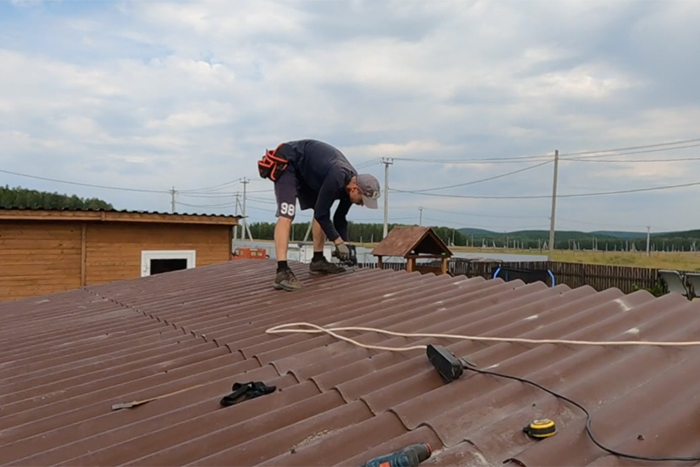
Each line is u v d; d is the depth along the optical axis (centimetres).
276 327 369
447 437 186
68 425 244
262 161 534
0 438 239
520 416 190
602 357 239
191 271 855
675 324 274
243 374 284
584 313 304
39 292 1122
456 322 334
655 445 162
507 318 326
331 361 288
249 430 213
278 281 522
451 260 2111
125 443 213
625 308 312
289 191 523
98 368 339
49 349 405
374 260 2439
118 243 1205
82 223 1162
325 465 179
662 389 196
